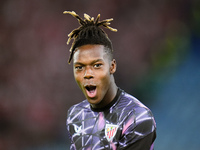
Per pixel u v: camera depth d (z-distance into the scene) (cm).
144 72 3516
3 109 3203
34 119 3175
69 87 3278
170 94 3462
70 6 3519
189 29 3859
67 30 3453
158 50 3631
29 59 3366
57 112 3225
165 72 3609
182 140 3100
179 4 3806
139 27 3588
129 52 3491
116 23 3544
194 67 3662
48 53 3362
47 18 3469
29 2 3488
